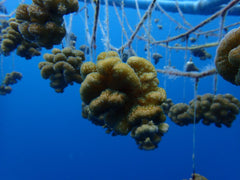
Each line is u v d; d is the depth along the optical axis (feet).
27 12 6.57
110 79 4.99
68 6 6.33
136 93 5.24
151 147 5.41
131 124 5.17
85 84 5.10
